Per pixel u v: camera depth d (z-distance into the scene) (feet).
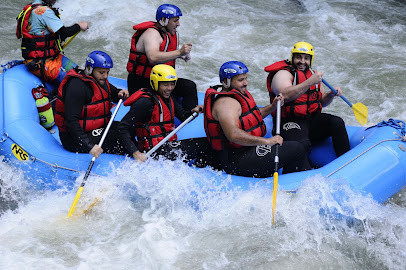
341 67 43.75
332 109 37.42
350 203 21.01
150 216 22.45
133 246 20.99
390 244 21.42
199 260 20.33
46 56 28.35
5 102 25.76
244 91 21.74
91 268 19.79
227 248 20.90
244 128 21.47
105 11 51.21
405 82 41.09
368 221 21.77
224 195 21.54
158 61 25.49
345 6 55.88
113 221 22.26
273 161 21.77
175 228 21.81
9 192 23.91
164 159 22.65
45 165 23.56
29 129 24.64
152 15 51.21
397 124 23.99
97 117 23.39
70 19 49.85
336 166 21.99
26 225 21.98
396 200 24.81
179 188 21.81
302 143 23.85
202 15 52.44
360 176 21.66
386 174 21.95
